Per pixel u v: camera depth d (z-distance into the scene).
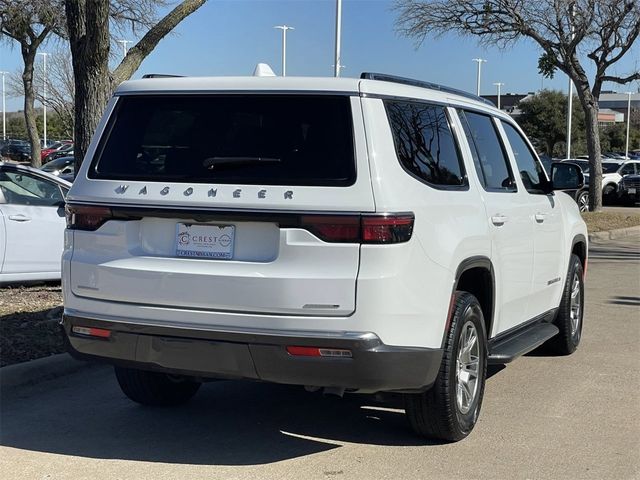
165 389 5.43
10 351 6.44
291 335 3.94
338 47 23.61
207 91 4.41
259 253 4.07
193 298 4.10
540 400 5.76
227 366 4.12
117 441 4.89
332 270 3.93
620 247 16.52
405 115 4.42
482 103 5.73
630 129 80.38
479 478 4.29
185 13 8.60
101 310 4.37
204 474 4.34
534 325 6.43
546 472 4.38
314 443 4.85
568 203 7.30
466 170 4.95
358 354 3.91
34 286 9.35
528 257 5.85
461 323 4.57
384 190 3.97
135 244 4.32
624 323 8.56
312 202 3.95
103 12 7.54
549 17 20.52
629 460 4.58
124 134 4.55
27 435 5.00
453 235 4.47
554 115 59.19
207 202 4.11
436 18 21.30
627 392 5.98
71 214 4.54
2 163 8.91
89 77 7.71
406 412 4.68
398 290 3.98
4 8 18.45
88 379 6.28
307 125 4.17
